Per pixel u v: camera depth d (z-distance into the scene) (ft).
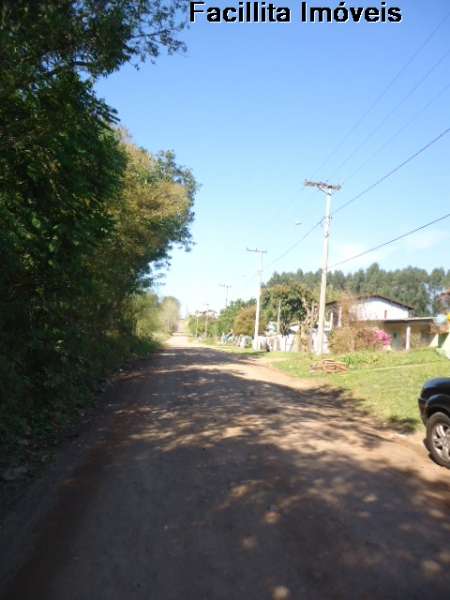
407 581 11.05
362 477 18.76
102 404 36.11
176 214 70.69
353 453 22.72
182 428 27.50
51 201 24.88
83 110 21.77
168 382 50.85
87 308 47.34
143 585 10.83
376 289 304.71
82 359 43.19
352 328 96.27
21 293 26.13
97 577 11.18
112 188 29.35
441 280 288.71
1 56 16.66
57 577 11.19
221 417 30.99
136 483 17.87
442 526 14.19
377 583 10.95
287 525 14.06
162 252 79.05
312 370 67.15
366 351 84.33
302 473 19.04
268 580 11.05
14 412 25.71
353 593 10.55
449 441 21.24
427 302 284.00
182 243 82.43
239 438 25.09
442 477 19.62
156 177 70.74
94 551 12.47
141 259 69.00
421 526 14.14
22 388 26.86
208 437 25.31
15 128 20.21
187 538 13.21
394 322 116.78
